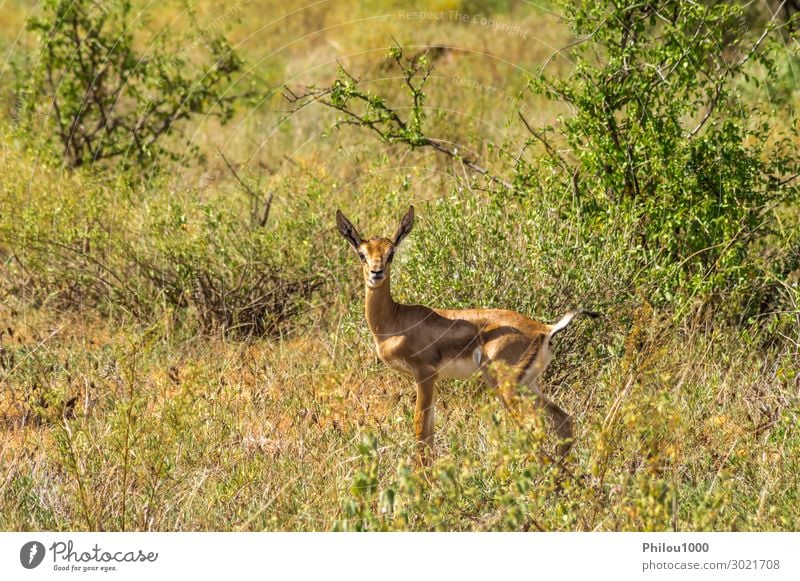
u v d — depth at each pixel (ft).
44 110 94.68
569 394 55.57
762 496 42.19
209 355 63.10
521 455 42.88
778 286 63.05
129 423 45.70
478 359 51.80
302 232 71.26
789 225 65.36
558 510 41.42
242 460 48.65
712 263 61.72
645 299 56.54
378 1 149.89
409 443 49.60
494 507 43.19
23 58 111.45
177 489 45.98
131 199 78.07
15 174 78.89
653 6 64.75
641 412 44.01
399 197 69.67
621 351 55.11
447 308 57.31
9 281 73.26
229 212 73.15
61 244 71.72
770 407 51.19
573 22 65.36
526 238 59.16
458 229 59.47
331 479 46.19
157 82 93.91
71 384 57.93
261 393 56.24
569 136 64.39
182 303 70.54
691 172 61.82
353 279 69.82
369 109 68.80
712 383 52.11
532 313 57.93
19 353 62.28
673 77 63.31
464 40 131.34
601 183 62.69
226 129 106.83
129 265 71.72
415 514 41.14
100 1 95.45
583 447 48.70
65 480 47.34
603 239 58.95
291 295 69.97
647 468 43.83
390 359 53.62
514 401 49.44
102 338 67.26
